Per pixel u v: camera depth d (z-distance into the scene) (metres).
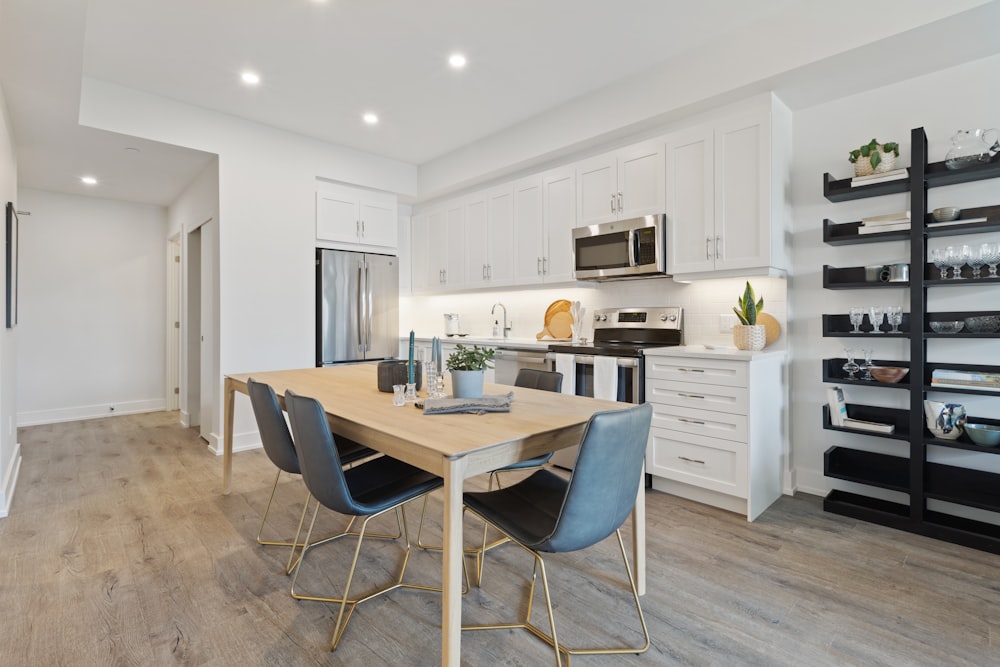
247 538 2.34
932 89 2.57
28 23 2.14
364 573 2.03
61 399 4.97
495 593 1.89
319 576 2.00
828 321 2.74
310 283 4.27
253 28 2.66
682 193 3.09
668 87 3.05
